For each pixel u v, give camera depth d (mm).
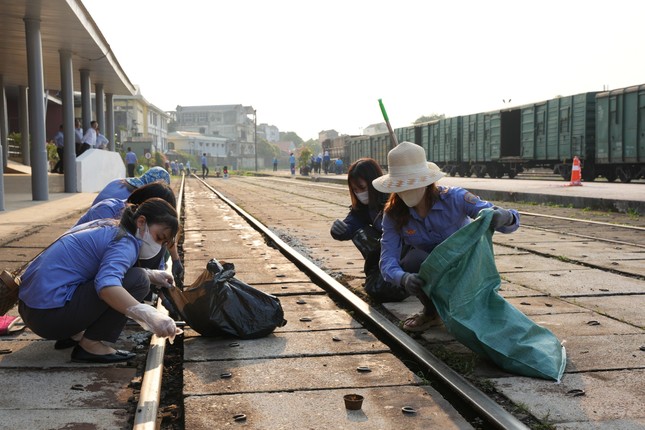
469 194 4145
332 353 4043
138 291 3770
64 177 19750
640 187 19578
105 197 5039
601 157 24234
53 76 26594
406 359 4125
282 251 8625
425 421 2996
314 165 57406
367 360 3904
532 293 5625
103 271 3502
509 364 3609
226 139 120188
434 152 39719
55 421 3002
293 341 4316
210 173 71875
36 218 12078
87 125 23438
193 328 4453
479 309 3732
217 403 3223
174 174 65938
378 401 3238
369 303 5410
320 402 3230
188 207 17359
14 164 26562
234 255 8141
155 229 3742
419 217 4223
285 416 3055
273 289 5969
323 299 5602
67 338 4074
